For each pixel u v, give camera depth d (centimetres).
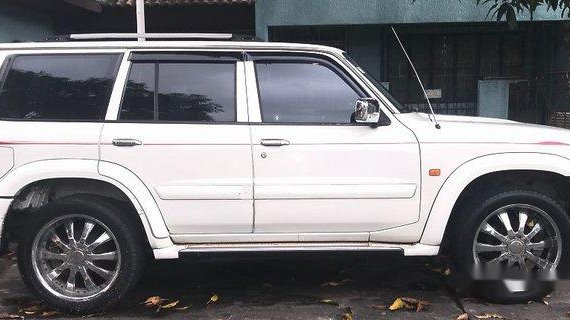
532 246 446
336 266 557
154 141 432
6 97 444
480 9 959
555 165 434
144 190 433
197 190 432
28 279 439
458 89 1127
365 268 552
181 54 452
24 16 1017
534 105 1083
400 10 962
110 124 439
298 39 1102
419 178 434
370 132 437
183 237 440
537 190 450
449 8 961
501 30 1106
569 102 988
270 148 433
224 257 446
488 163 434
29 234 435
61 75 450
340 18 967
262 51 454
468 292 480
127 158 433
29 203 449
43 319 439
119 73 448
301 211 434
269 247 439
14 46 453
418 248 441
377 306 458
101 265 448
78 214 436
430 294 484
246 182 433
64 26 1157
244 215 436
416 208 436
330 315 443
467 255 445
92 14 1134
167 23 1162
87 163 432
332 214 435
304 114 446
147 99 447
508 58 1116
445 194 434
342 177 434
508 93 1052
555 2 621
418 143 435
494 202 440
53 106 445
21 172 429
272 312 450
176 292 496
